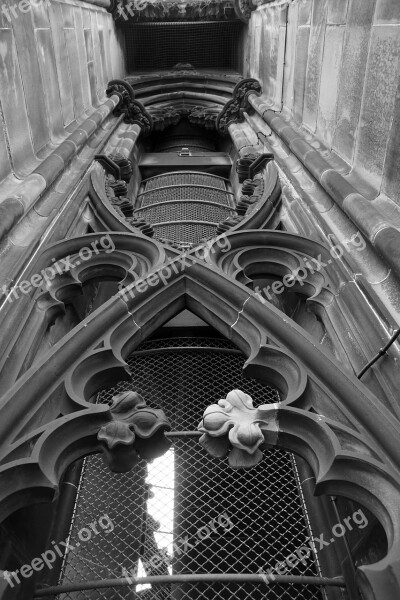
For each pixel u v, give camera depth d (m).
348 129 4.79
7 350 3.14
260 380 3.12
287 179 5.54
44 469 2.44
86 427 2.68
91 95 8.34
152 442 2.71
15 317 3.38
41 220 4.50
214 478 4.23
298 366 2.95
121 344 3.27
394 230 3.39
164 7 11.01
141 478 4.12
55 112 6.18
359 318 3.31
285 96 7.52
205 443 2.67
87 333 3.17
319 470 2.48
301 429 2.66
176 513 3.96
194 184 8.15
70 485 3.59
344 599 3.02
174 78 11.84
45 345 3.60
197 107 11.32
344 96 4.95
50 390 2.84
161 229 6.69
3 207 4.02
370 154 4.23
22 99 5.09
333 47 5.36
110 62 10.26
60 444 2.60
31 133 5.27
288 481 3.87
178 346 4.78
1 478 2.38
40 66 5.75
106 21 10.10
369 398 2.69
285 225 5.11
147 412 2.76
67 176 5.52
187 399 4.56
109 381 3.12
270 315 3.31
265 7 9.38
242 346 3.40
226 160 9.20
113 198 5.53
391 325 3.06
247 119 9.09
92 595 3.48
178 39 11.97
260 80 9.74
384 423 2.55
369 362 2.97
